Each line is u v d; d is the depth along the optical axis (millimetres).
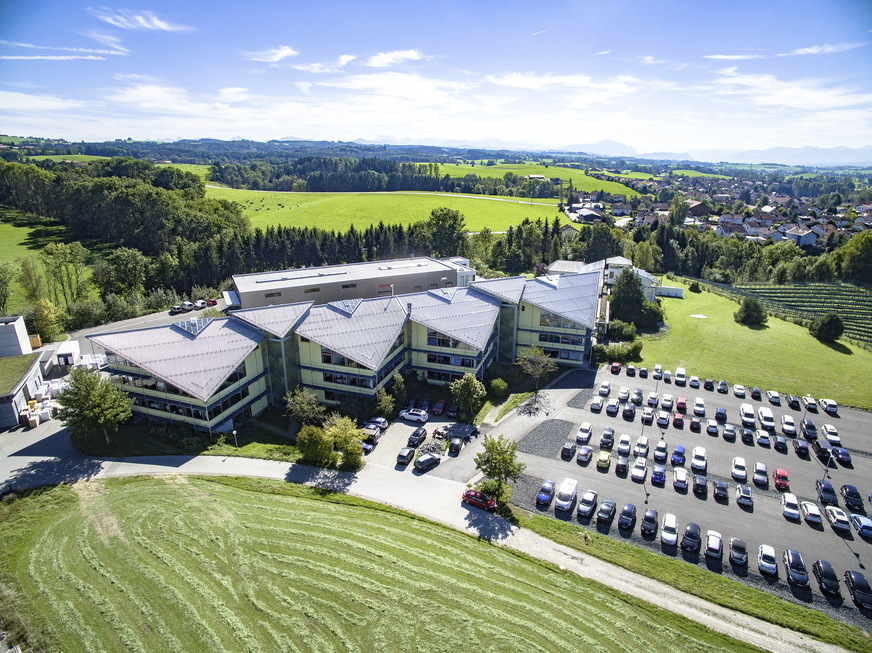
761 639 30641
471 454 49688
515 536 38875
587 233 148750
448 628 29969
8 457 46219
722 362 75125
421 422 55125
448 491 44000
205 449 48219
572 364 72562
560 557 36875
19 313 76500
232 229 130375
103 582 32594
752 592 34281
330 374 56625
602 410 59875
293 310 60125
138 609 30641
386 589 32656
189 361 50406
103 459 46219
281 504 41031
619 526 40406
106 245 133000
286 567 34219
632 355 76188
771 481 46969
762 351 79500
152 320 89125
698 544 37969
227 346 53188
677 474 45781
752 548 38406
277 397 58688
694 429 55812
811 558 37531
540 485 45594
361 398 55781
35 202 154750
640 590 34094
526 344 73500
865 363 75062
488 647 28781
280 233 127000
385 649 28453
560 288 76812
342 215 190500
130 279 101750
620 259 118688
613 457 50281
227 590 32250
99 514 38938
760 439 53156
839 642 30734
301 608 30984
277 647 28422
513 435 54000
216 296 104688
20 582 32531
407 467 47312
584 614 31625
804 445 51594
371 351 55656
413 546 36938
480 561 35812
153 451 47469
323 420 52062
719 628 31297
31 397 56156
